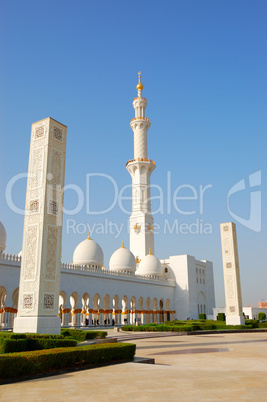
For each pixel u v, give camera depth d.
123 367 14.69
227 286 54.34
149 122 86.12
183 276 85.19
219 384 10.69
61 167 27.06
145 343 29.72
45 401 8.82
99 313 59.19
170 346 26.94
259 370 14.73
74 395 9.45
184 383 10.87
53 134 26.88
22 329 22.89
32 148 27.08
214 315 81.56
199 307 89.38
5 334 18.78
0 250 51.00
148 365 15.38
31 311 23.08
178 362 18.08
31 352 13.61
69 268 53.56
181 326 43.75
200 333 43.19
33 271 23.84
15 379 11.87
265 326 53.47
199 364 17.30
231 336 38.84
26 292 23.72
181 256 86.56
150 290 74.94
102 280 60.69
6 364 11.73
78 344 21.73
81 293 55.56
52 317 23.55
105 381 11.38
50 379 11.96
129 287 67.81
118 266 73.25
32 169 26.52
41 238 24.19
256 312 86.25
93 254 67.88
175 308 84.50
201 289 91.44
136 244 81.94
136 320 69.56
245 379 11.56
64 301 52.25
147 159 83.94
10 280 43.62
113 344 17.36
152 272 79.31
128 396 9.20
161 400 8.70
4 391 10.07
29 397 9.28
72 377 12.28
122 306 75.75
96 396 9.28
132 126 86.56
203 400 8.66
